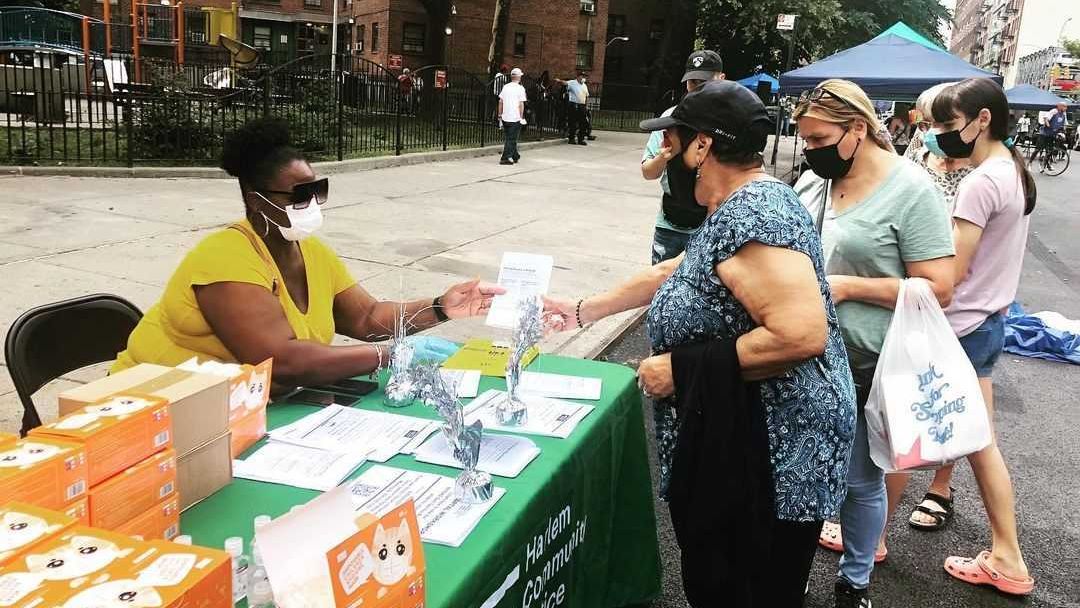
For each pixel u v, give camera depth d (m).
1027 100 12.55
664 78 36.19
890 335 2.59
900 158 2.69
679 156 2.08
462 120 20.59
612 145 22.03
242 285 2.39
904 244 2.61
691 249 2.09
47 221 7.75
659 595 2.95
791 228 1.90
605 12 33.00
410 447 2.11
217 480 1.82
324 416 2.29
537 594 2.06
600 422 2.45
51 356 2.53
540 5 30.53
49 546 1.14
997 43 88.88
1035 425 5.03
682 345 2.09
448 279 6.67
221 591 1.14
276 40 37.41
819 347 1.89
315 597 1.20
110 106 17.39
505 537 1.76
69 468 1.35
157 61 13.05
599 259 7.85
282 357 2.40
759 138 1.98
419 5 29.42
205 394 1.77
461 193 11.60
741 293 1.93
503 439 2.18
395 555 1.34
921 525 3.71
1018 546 3.42
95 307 2.68
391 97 16.88
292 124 13.34
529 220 9.73
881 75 8.81
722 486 2.00
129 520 1.48
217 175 11.37
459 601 1.55
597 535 2.58
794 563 2.18
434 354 2.88
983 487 3.23
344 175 12.63
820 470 2.05
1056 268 9.98
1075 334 6.50
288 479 1.89
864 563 2.88
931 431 2.55
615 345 6.03
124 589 1.06
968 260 3.06
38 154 11.12
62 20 19.83
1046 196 17.64
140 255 6.70
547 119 24.19
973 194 3.03
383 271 6.80
